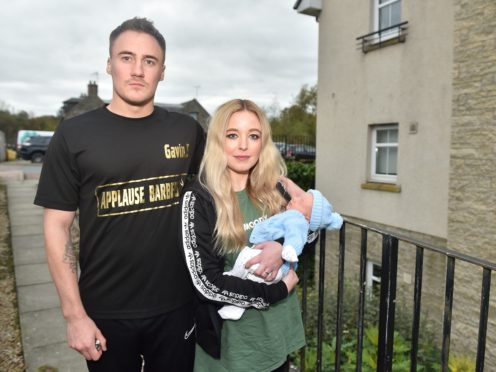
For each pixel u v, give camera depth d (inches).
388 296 63.8
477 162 222.5
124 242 60.8
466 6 223.1
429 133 252.7
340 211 331.9
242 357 58.2
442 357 56.6
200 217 54.9
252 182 61.0
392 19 281.1
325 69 340.8
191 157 67.9
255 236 56.5
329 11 333.1
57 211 59.2
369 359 106.1
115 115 62.2
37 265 196.9
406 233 272.7
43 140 1063.6
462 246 232.5
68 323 57.9
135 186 60.9
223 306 57.1
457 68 229.5
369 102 297.1
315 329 171.9
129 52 60.6
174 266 64.2
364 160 305.1
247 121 58.3
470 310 229.3
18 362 114.6
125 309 61.9
